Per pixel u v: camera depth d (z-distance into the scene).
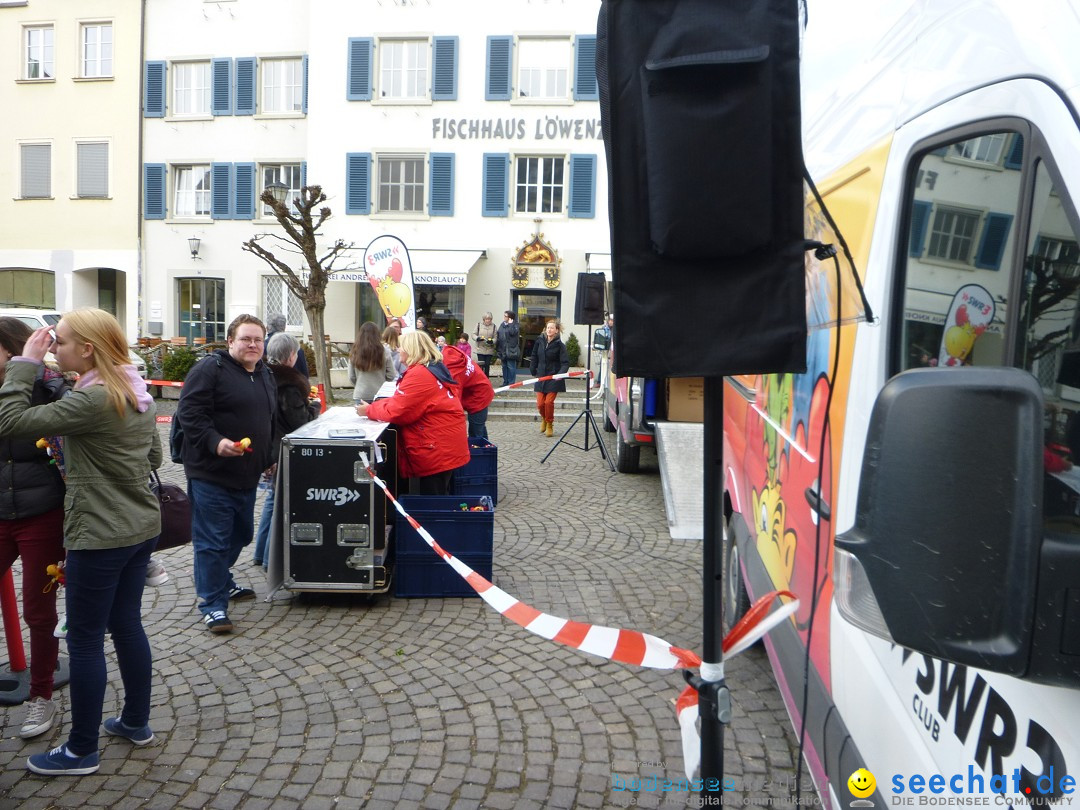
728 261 1.67
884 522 1.11
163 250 21.23
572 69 18.83
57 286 21.77
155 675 3.88
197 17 20.73
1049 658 1.03
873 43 2.27
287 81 20.69
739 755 3.21
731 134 1.60
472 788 2.98
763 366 1.67
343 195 19.61
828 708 2.18
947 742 1.47
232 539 4.59
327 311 20.14
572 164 18.97
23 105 21.64
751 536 3.71
